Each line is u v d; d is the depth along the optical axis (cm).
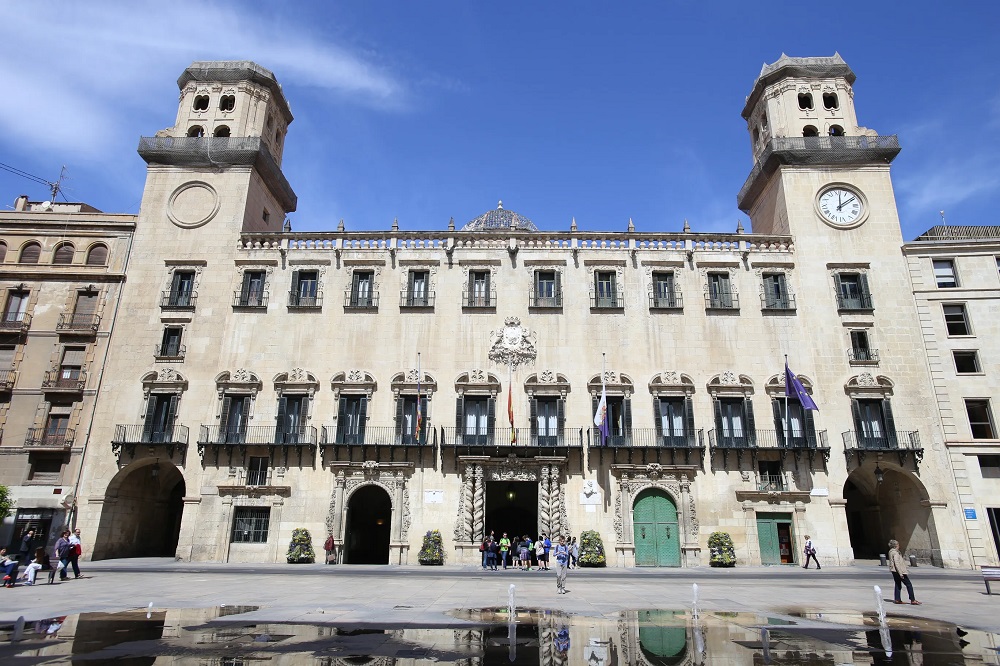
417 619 1580
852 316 4003
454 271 4116
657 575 3025
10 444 3809
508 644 1284
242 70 4622
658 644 1291
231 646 1250
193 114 4562
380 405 3844
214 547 3634
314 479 3725
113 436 3809
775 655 1203
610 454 3753
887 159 4319
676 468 3691
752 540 3619
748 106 4947
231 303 4047
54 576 2639
